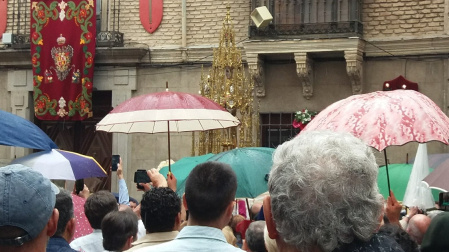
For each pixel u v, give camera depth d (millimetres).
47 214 2939
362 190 2436
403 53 16422
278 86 17297
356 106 5172
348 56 16078
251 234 5598
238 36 17594
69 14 18109
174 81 18016
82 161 8891
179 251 3359
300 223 2445
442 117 5191
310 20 16547
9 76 19000
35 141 8195
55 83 18172
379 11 16625
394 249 2439
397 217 5113
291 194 2459
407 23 16453
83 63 17984
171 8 18172
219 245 3428
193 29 17984
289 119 17234
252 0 16922
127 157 18234
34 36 18297
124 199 8281
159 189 4914
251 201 9844
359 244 2453
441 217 3889
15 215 2838
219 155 8906
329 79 16953
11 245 2863
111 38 18109
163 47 18094
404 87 13719
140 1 18344
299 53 16344
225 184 3635
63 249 4402
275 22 16734
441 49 16109
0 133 7910
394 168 9930
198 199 3592
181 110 7148
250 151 8852
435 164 10852
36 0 18297
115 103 18266
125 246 5449
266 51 16531
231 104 15047
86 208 6012
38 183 2930
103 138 18922
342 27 16250
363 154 2490
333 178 2428
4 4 19141
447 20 16141
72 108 18062
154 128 7941
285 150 2570
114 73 18266
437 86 16156
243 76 15266
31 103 19016
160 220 4809
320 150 2488
